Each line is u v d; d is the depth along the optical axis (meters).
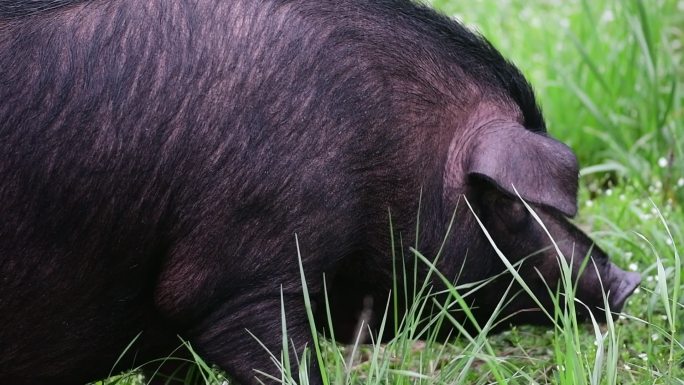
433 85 10.25
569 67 17.75
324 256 9.73
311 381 9.80
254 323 9.63
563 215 10.30
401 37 10.21
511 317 10.89
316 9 9.91
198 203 9.50
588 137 16.94
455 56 10.46
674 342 10.79
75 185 9.34
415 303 9.87
